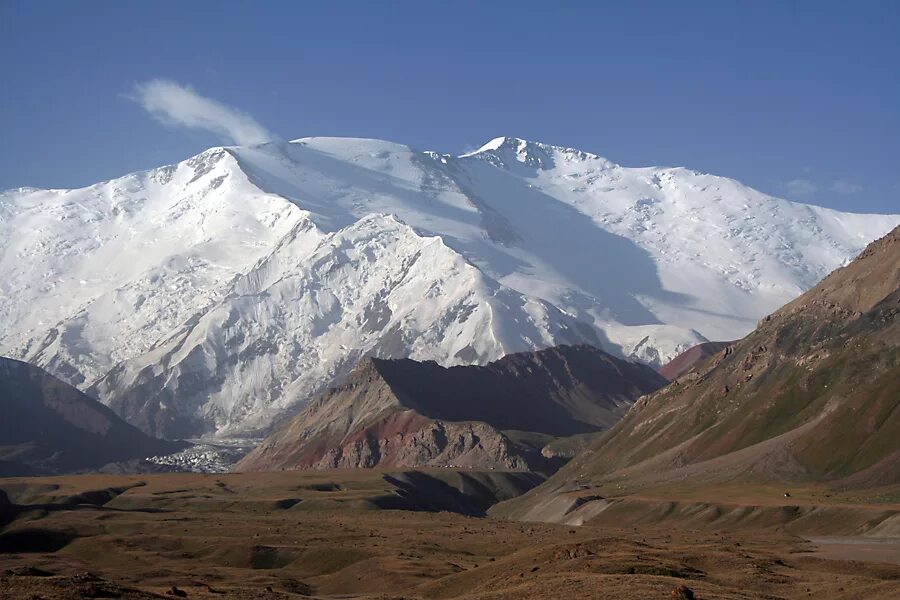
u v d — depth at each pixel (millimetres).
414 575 182000
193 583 182750
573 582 138000
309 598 154250
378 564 192375
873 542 199500
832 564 163250
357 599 154750
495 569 166000
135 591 141125
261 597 151250
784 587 143750
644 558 159500
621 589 130375
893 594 129000
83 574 166125
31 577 147750
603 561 156250
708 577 148375
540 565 161500
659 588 130125
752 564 159375
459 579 166625
